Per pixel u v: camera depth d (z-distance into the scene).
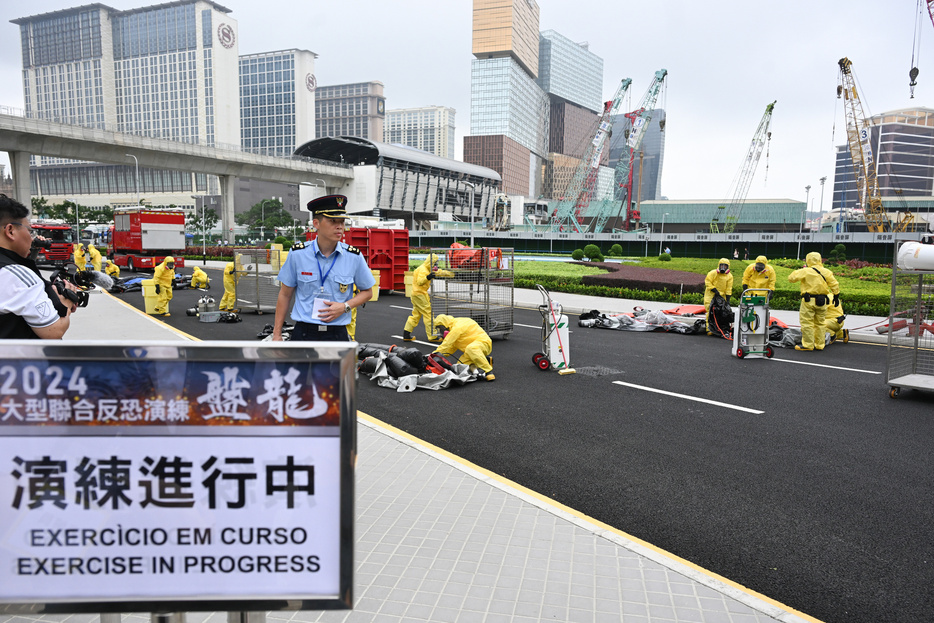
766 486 4.59
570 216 95.56
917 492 4.50
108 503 1.63
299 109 189.00
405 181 114.56
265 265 15.18
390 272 20.78
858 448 5.46
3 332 2.75
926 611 3.03
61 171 163.25
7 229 2.84
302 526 1.67
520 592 2.98
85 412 1.60
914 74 40.53
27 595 1.65
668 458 5.19
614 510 4.18
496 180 144.38
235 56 168.38
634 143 86.94
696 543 3.72
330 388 1.63
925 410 6.75
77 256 22.75
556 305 8.66
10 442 1.60
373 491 4.23
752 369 8.96
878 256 41.41
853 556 3.57
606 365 9.18
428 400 7.07
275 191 149.88
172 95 167.00
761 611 2.85
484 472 4.74
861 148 61.41
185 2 159.62
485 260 11.11
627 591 3.00
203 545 1.66
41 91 182.25
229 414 1.62
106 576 1.66
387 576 3.12
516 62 197.25
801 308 10.65
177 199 141.38
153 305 14.74
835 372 8.78
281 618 2.75
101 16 168.62
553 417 6.39
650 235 54.62
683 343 11.34
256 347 1.59
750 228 105.44
